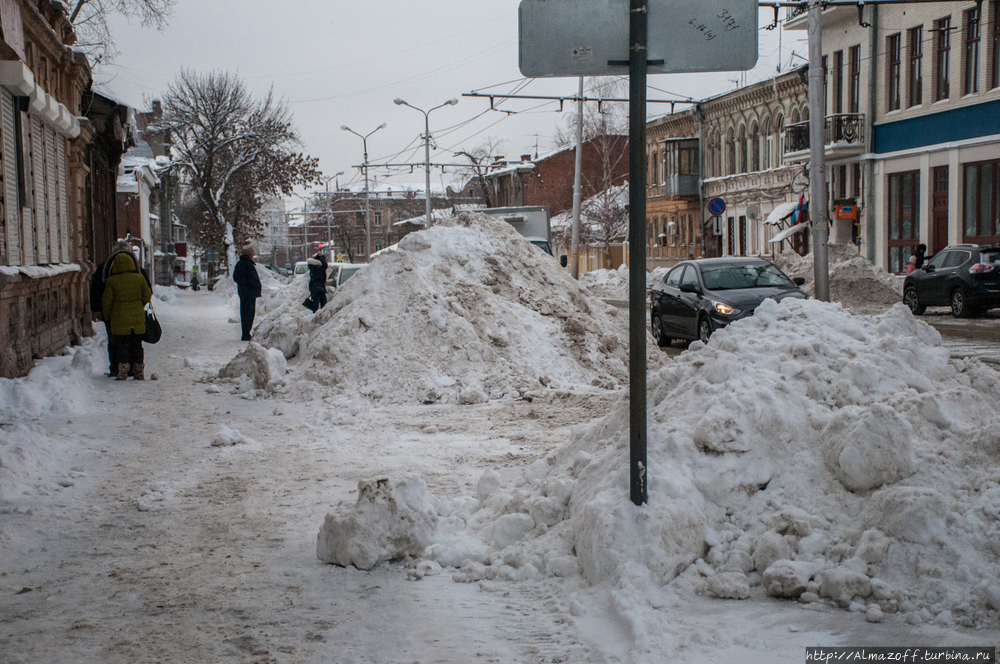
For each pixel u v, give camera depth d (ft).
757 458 16.90
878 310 88.43
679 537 15.61
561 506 17.99
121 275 44.24
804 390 18.03
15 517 20.56
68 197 62.75
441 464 26.20
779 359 18.85
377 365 39.34
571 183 266.16
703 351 20.74
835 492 16.15
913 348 19.10
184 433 31.14
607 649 13.25
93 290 45.34
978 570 13.94
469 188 317.42
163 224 229.45
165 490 23.11
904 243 120.78
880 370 18.10
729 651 12.92
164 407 36.65
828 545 15.34
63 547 18.62
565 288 48.78
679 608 14.51
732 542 15.99
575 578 15.87
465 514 19.70
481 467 25.77
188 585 16.37
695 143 180.24
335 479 24.50
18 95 45.60
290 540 19.06
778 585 14.71
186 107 189.26
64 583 16.48
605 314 49.93
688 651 12.92
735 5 16.60
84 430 31.04
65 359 49.01
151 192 202.90
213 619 14.75
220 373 44.68
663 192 193.26
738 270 59.72
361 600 15.58
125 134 93.35
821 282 65.16
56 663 13.08
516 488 20.36
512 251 48.75
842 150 126.82
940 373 18.93
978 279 79.20
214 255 300.61
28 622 14.64
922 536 14.49
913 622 13.47
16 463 24.00
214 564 17.53
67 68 61.82
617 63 16.81
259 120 193.26
